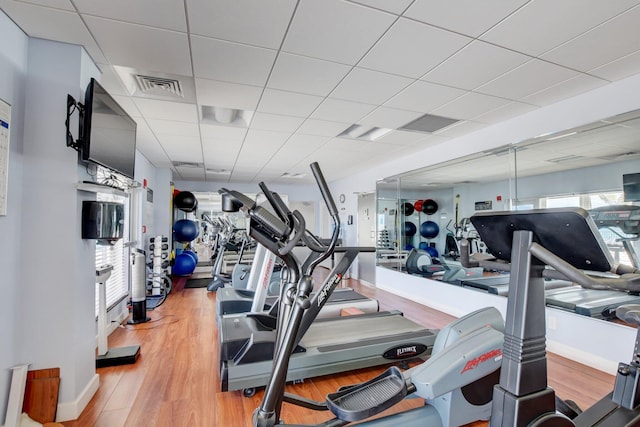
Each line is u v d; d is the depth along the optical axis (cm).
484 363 183
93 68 236
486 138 392
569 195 366
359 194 730
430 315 441
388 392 170
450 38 210
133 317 409
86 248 222
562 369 276
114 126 241
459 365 175
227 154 544
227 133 421
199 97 305
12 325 190
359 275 726
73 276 206
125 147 264
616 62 238
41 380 197
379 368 286
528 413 103
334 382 260
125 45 216
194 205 754
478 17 188
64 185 206
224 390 227
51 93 206
